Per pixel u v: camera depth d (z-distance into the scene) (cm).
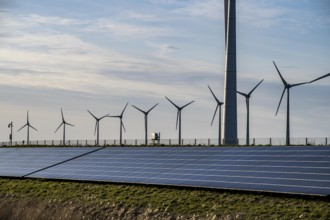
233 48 9206
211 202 4716
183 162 6391
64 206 5103
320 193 4419
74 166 7256
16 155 9200
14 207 4819
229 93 9144
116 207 4928
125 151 7719
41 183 6475
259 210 4322
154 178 5822
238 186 4984
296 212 4159
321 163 5322
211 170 5788
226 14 9756
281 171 5281
